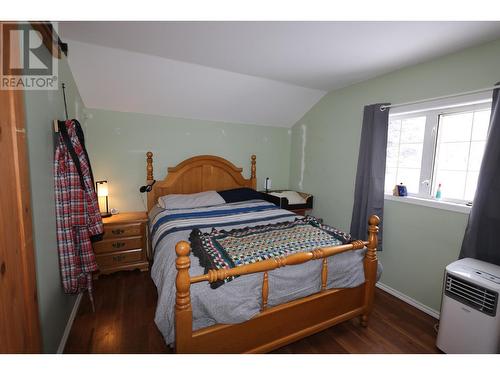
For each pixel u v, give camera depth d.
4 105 0.91
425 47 1.88
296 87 2.95
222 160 3.38
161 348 1.65
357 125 2.78
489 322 1.44
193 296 1.26
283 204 3.22
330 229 2.06
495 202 1.67
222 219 2.41
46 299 1.36
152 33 1.77
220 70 2.47
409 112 2.31
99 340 1.71
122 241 2.61
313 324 1.63
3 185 0.88
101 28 1.70
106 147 2.84
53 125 1.55
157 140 3.08
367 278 1.83
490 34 1.66
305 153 3.61
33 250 1.16
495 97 1.67
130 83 2.50
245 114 3.37
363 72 2.45
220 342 1.31
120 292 2.33
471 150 1.98
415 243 2.26
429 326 1.97
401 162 2.46
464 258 1.79
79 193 1.66
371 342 1.77
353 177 2.85
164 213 2.58
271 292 1.43
